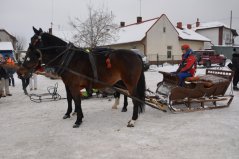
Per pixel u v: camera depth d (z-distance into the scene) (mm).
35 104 9516
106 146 5227
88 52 6582
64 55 6512
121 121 6922
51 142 5531
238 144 5176
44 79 19391
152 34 32344
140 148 5090
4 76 11234
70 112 7391
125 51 6598
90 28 25547
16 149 5203
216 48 39031
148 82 15281
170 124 6555
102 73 6543
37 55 6715
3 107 9195
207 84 7699
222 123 6531
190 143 5285
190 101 7648
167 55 33719
